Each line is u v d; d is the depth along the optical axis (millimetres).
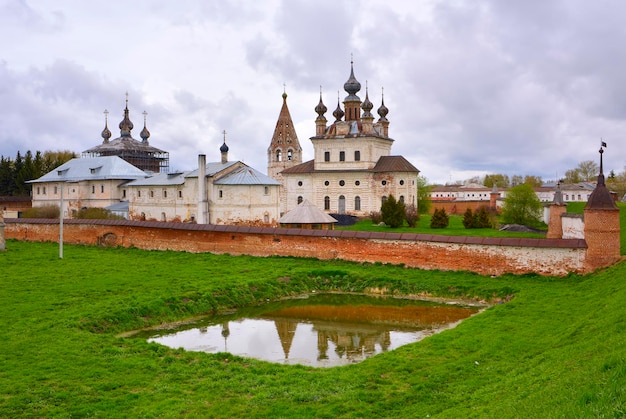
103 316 24406
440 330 25188
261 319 27656
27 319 23125
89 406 15016
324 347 22891
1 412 14547
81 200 89125
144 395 15938
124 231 48406
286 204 90875
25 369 17516
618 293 22172
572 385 12391
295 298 32375
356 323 26797
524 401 12695
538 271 32812
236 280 32844
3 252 43938
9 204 105688
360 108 91062
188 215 74875
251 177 71125
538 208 65188
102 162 91062
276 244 41812
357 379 17359
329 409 14930
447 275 34500
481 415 12773
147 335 24359
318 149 88688
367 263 38281
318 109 92562
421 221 80875
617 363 12391
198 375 17750
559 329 20516
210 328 25875
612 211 31000
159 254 44000
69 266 37156
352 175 86125
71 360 18531
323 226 53875
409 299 31844
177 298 28281
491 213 76812
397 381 17203
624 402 10172
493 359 18453
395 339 23938
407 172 83438
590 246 31375
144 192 80438
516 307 25266
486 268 34281
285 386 16781
